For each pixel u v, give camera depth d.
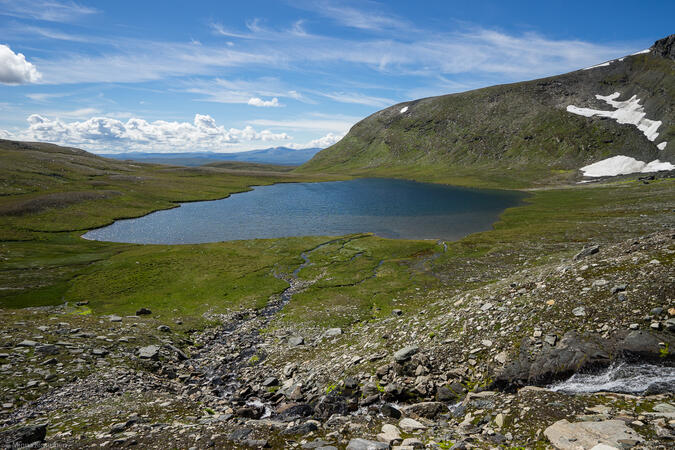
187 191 160.12
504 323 18.17
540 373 14.32
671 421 9.12
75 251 69.56
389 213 110.06
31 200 105.25
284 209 123.44
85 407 16.48
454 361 17.34
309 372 21.98
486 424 12.05
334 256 62.94
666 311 14.16
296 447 11.59
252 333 32.22
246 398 19.88
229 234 87.75
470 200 133.62
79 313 37.44
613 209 90.44
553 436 9.80
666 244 18.62
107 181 155.12
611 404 11.23
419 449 10.45
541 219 86.56
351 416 14.56
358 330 29.00
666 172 146.12
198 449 11.58
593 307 16.08
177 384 21.80
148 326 30.64
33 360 20.38
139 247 73.12
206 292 45.38
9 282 48.06
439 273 48.16
